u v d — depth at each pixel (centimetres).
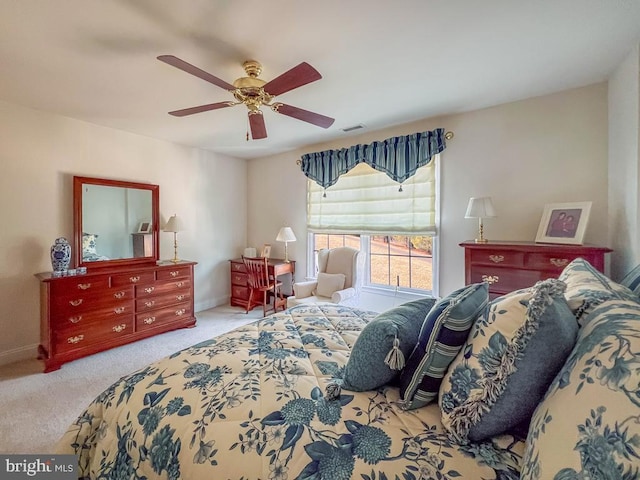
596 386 60
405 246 365
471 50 195
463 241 310
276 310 434
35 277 287
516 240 280
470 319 93
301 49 192
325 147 412
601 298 93
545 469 59
